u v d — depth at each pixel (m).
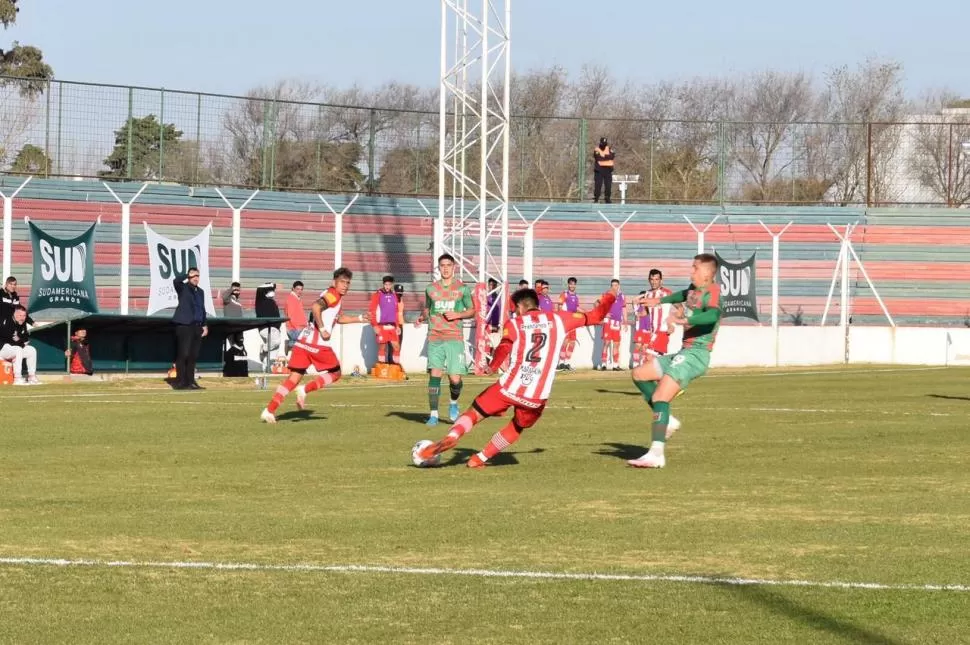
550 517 12.82
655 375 17.30
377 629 8.43
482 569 10.28
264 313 41.12
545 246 58.56
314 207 53.59
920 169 70.38
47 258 35.84
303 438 20.44
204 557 10.72
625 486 15.14
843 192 67.50
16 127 47.50
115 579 9.87
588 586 9.68
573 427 22.50
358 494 14.42
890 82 94.81
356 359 42.38
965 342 53.16
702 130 64.38
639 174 65.31
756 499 14.13
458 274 45.84
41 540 11.44
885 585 9.75
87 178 49.03
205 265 40.34
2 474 16.06
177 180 51.25
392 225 55.12
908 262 61.47
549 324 16.41
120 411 25.11
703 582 9.83
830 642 8.15
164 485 15.13
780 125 64.38
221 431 21.44
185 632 8.36
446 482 15.49
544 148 64.81
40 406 26.31
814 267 60.81
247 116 53.03
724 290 50.09
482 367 41.84
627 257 59.47
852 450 19.17
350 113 55.41
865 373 44.16
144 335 38.81
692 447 19.47
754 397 30.78
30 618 8.70
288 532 11.90
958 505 13.77
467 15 44.81
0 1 65.31
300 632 8.37
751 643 8.13
